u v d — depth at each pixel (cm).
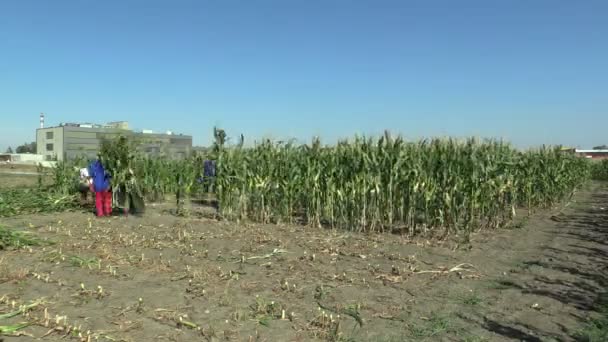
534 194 1847
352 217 1312
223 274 802
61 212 1623
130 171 1530
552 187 1916
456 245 1095
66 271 812
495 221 1453
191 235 1179
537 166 1838
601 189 3406
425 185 1242
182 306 638
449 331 570
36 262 873
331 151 1392
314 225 1368
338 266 880
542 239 1222
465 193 1241
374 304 665
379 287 750
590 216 1705
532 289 752
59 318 567
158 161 2047
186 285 739
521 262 951
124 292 697
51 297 668
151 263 875
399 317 616
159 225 1361
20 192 1777
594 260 974
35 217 1490
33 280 753
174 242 1084
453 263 924
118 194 1622
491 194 1334
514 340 545
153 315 603
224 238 1152
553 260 970
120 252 971
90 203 1778
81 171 1565
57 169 1895
